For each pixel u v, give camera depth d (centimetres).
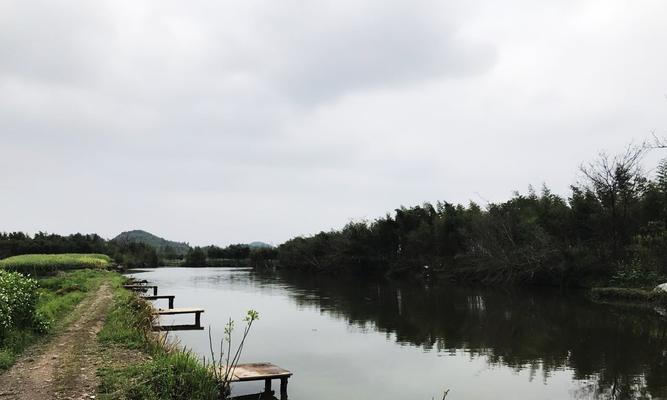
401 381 1698
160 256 13200
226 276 8275
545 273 5069
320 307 3788
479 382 1689
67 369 1245
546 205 5500
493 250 5628
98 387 1102
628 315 3127
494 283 5653
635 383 1652
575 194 5044
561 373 1794
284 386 1520
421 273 7169
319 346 2280
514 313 3341
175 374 1177
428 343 2355
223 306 3828
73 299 2655
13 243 10162
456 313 3394
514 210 5847
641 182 4631
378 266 8500
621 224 4603
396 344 2336
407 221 8119
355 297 4544
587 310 3378
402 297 4538
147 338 1612
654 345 2233
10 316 1526
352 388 1606
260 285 6156
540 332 2616
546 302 3909
